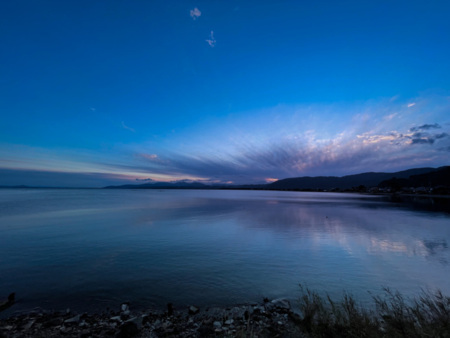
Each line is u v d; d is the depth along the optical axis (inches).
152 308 288.2
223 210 1590.8
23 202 2235.5
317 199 3356.3
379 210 1611.7
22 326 241.4
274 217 1205.7
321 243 629.0
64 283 364.5
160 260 481.4
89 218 1152.8
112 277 389.1
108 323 251.1
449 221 1058.1
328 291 335.0
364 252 541.3
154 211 1507.1
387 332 190.7
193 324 249.1
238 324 247.1
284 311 277.3
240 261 474.6
